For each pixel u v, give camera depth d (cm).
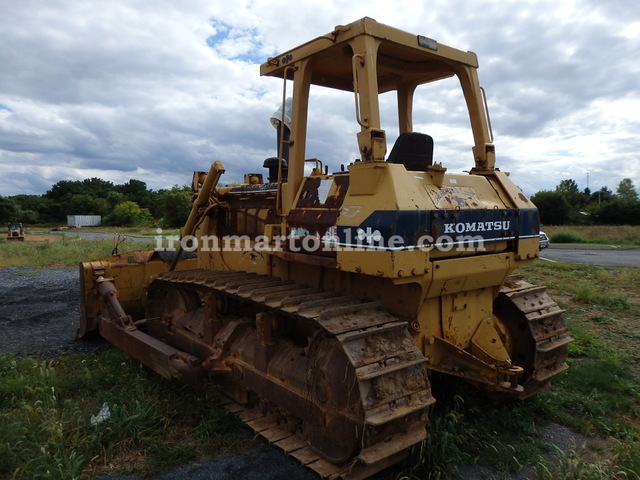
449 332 380
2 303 916
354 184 333
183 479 326
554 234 2494
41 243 2383
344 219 333
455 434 359
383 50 398
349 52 374
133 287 644
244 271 495
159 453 353
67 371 516
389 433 291
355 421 302
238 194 503
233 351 435
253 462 346
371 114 325
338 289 387
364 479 321
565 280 1084
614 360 532
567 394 462
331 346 331
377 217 308
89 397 446
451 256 349
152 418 394
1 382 469
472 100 423
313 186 383
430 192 334
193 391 448
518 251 395
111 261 650
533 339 423
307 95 398
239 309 472
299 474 331
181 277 483
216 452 360
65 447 355
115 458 352
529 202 418
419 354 315
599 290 966
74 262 1605
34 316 802
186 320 523
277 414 386
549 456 359
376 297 363
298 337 400
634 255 1727
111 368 521
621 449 349
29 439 363
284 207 411
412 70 449
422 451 318
